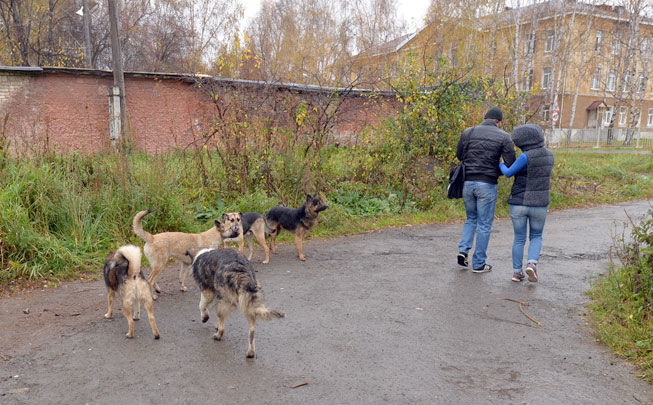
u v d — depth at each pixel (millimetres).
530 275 5797
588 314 4953
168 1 26625
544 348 4164
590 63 35562
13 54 21984
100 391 3369
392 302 5320
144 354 3973
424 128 11188
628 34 32812
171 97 14211
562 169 14953
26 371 3654
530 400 3301
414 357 3967
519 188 5863
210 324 4672
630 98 33531
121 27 26141
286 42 31844
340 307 5152
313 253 7570
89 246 6664
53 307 5047
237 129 9234
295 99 10258
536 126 5820
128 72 13500
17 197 6484
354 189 10547
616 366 3811
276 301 5336
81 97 13352
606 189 14078
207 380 3543
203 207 8539
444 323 4723
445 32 27156
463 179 6352
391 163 11094
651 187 14469
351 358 3936
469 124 11438
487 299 5434
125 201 7426
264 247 6977
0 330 4430
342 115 11852
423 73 11828
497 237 8766
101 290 5617
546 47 36656
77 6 25750
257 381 3539
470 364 3854
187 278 6227
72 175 7355
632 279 4957
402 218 9984
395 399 3307
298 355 3984
